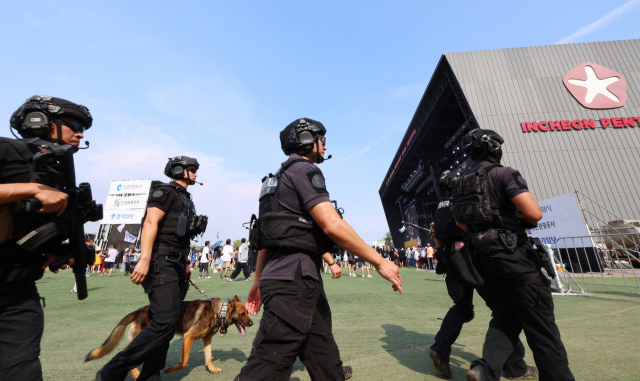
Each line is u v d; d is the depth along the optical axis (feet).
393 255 92.07
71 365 9.13
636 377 7.27
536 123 77.41
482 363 6.23
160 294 6.87
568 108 78.84
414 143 119.85
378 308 19.21
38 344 4.13
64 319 16.58
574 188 71.41
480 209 6.23
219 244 75.66
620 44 85.30
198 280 44.65
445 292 26.32
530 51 85.61
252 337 13.09
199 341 12.37
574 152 74.49
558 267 23.20
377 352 9.97
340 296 24.34
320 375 4.54
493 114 78.43
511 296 6.15
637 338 10.64
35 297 4.24
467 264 6.70
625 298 20.18
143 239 6.90
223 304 9.36
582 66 82.58
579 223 37.19
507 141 75.92
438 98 92.79
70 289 30.94
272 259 4.42
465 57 84.94
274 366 3.92
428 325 14.20
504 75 82.69
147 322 8.09
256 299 5.87
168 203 7.34
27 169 3.94
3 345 3.82
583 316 14.51
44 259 4.24
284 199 4.54
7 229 3.79
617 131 75.77
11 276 3.85
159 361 7.18
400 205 189.67
